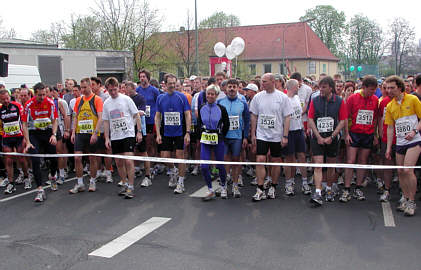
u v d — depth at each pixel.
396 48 50.69
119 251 4.67
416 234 4.95
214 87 6.50
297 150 7.02
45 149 7.51
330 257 4.33
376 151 7.57
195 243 4.84
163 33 35.03
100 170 8.61
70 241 5.04
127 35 32.22
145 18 32.25
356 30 57.34
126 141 7.00
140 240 4.99
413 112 5.61
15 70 12.73
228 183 7.98
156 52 33.50
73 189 7.45
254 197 6.57
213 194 6.79
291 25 58.72
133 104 7.12
